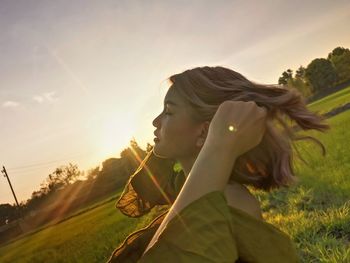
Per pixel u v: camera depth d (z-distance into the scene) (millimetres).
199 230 779
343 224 6855
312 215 8555
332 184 10945
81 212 84312
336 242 6086
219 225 791
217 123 911
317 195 10398
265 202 11406
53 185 123688
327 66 158375
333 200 9492
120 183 110688
